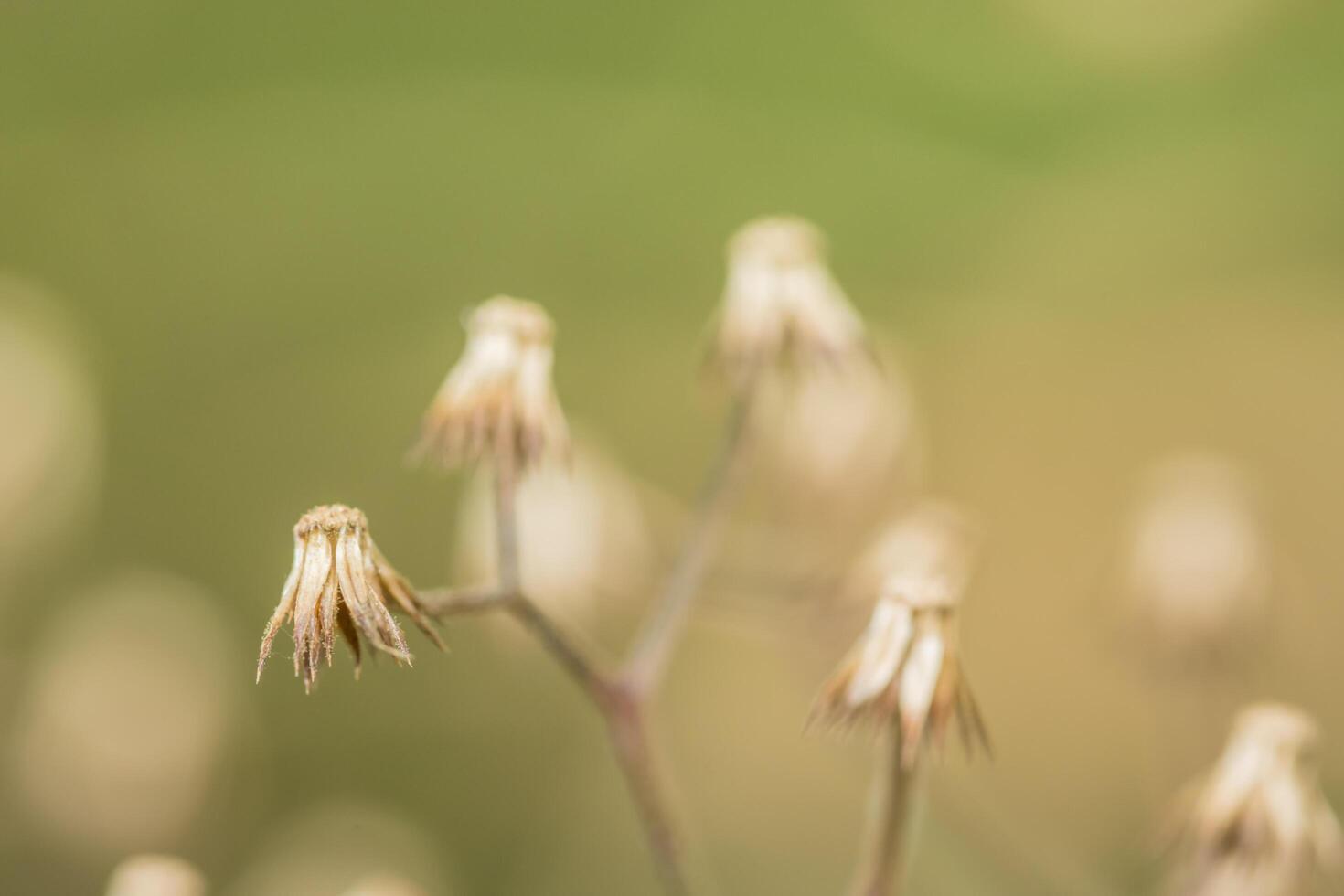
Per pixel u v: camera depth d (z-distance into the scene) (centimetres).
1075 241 50
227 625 34
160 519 41
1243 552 23
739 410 21
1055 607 39
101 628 30
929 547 23
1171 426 46
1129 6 50
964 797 24
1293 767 20
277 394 45
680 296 50
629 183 50
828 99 52
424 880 30
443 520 42
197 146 47
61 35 46
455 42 50
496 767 34
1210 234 49
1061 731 36
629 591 23
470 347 20
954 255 50
